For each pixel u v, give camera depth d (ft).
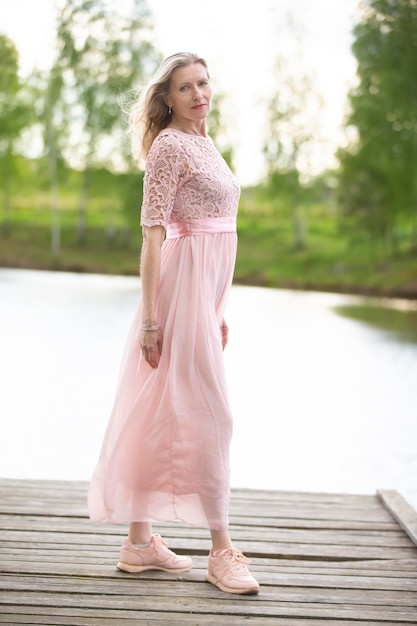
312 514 12.05
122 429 9.15
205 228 9.21
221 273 9.39
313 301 78.43
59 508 11.84
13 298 61.52
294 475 17.43
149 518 9.20
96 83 116.67
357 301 80.53
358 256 120.37
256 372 31.55
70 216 153.38
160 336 9.15
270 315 58.65
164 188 8.95
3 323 44.32
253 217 153.89
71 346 35.91
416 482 16.98
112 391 25.75
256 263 123.34
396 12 82.84
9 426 20.68
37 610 8.36
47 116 122.62
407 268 105.81
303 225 141.79
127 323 45.98
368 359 35.53
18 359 31.81
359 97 90.12
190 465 9.01
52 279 93.25
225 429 9.11
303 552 10.39
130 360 9.43
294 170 128.88
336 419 23.11
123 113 10.05
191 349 9.02
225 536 9.26
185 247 9.18
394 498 12.63
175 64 9.24
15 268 117.80
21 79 130.21
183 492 9.05
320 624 8.29
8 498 12.25
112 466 9.20
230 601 8.78
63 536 10.66
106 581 9.23
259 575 9.61
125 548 9.57
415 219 110.42
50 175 129.39
